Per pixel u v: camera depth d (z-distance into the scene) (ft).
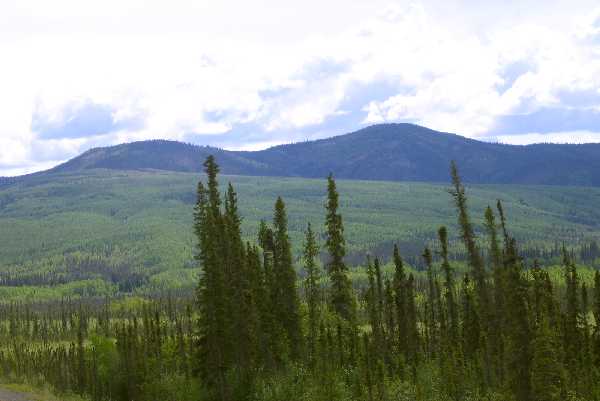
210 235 249.75
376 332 285.23
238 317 251.39
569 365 210.79
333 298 289.74
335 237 287.89
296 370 250.37
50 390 287.48
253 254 283.59
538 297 188.75
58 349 506.89
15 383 286.87
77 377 365.61
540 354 150.92
